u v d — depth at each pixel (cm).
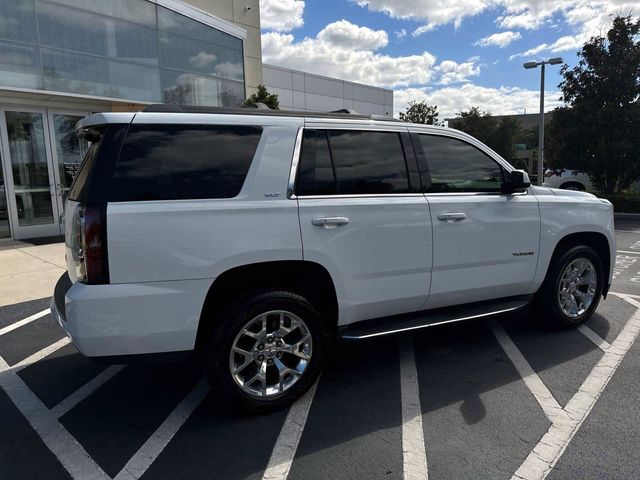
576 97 1709
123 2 1022
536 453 267
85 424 306
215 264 283
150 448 278
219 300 310
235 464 262
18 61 880
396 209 343
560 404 321
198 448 278
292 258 305
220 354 293
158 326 275
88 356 269
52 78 926
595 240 476
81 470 259
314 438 286
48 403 335
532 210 411
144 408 326
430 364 389
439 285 371
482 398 331
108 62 1008
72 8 942
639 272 716
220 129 299
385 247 340
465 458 264
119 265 264
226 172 294
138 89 1066
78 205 277
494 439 282
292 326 316
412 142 366
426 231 356
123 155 274
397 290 352
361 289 336
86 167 307
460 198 376
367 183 339
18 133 976
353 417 309
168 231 272
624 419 300
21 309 542
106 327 265
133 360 277
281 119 316
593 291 464
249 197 296
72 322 264
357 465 260
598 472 250
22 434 296
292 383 320
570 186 1911
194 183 285
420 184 363
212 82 1239
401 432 291
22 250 866
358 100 2700
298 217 306
